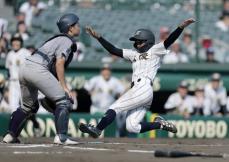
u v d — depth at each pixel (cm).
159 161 2289
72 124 4641
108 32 6228
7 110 4588
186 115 4912
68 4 6406
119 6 6538
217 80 5069
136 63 2881
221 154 2556
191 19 2778
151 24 6372
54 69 2870
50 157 2431
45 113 4603
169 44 2850
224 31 6353
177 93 5022
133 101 2828
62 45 2820
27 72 2823
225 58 5991
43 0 6288
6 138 3011
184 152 2452
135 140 3684
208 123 4875
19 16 5628
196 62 5356
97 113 4719
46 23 6034
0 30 4675
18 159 2436
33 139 3503
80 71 5094
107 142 3388
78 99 5172
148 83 2839
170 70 5188
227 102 5109
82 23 6294
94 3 6525
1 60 4706
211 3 6638
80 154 2483
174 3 6581
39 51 2850
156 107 5403
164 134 4728
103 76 4988
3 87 4641
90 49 5772
